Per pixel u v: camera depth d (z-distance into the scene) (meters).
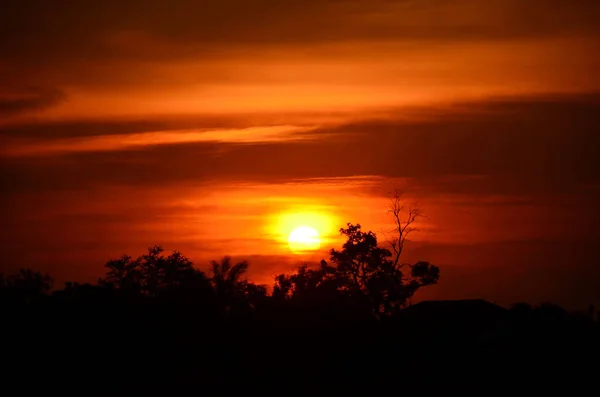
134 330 145.50
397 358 149.62
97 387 137.00
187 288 150.50
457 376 139.38
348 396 132.00
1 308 144.38
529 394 129.50
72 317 145.12
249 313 152.62
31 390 135.25
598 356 136.88
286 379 141.50
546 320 143.12
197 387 137.00
